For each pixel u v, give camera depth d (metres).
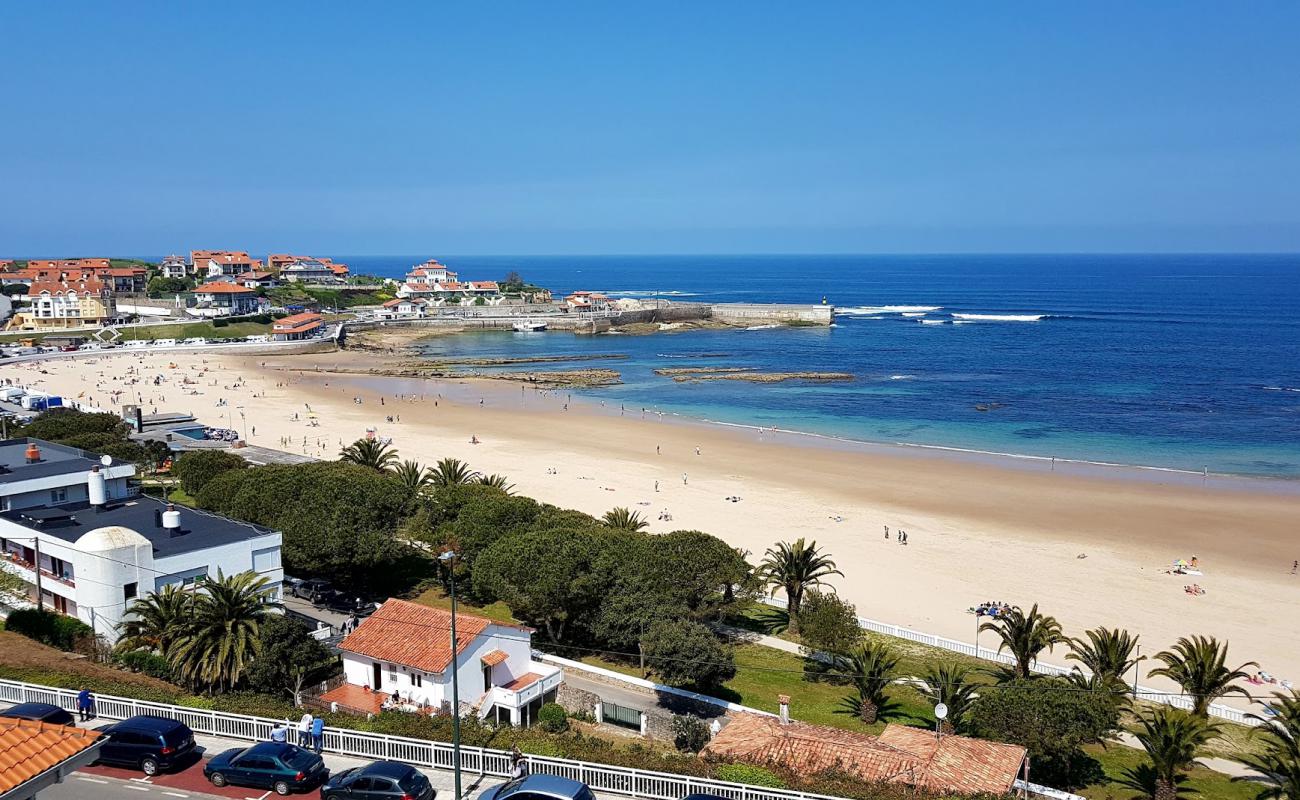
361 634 41.50
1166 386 165.12
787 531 83.62
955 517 88.38
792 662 52.34
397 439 122.50
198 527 52.19
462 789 29.33
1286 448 117.69
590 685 44.94
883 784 30.81
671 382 177.12
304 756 29.05
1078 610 64.69
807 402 154.25
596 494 95.69
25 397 114.44
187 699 35.22
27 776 16.81
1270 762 40.19
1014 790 33.78
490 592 52.69
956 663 53.91
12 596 47.91
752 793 28.91
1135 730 44.72
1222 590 68.94
